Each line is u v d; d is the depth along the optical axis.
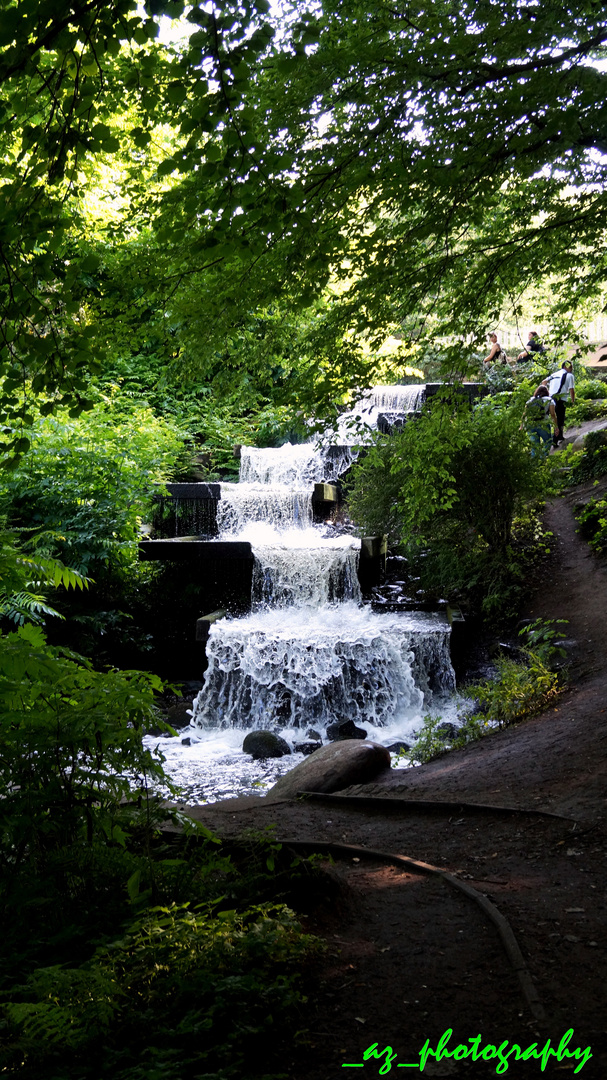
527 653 10.30
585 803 6.00
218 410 18.23
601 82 4.56
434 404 8.48
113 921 3.46
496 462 12.58
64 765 3.52
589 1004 3.36
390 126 5.19
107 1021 2.70
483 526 13.09
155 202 5.67
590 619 11.14
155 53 4.39
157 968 3.10
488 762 7.55
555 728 8.10
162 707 12.23
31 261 4.20
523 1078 2.86
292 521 15.40
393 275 6.19
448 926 4.16
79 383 4.39
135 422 14.87
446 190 5.53
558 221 6.45
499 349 15.92
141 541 13.25
